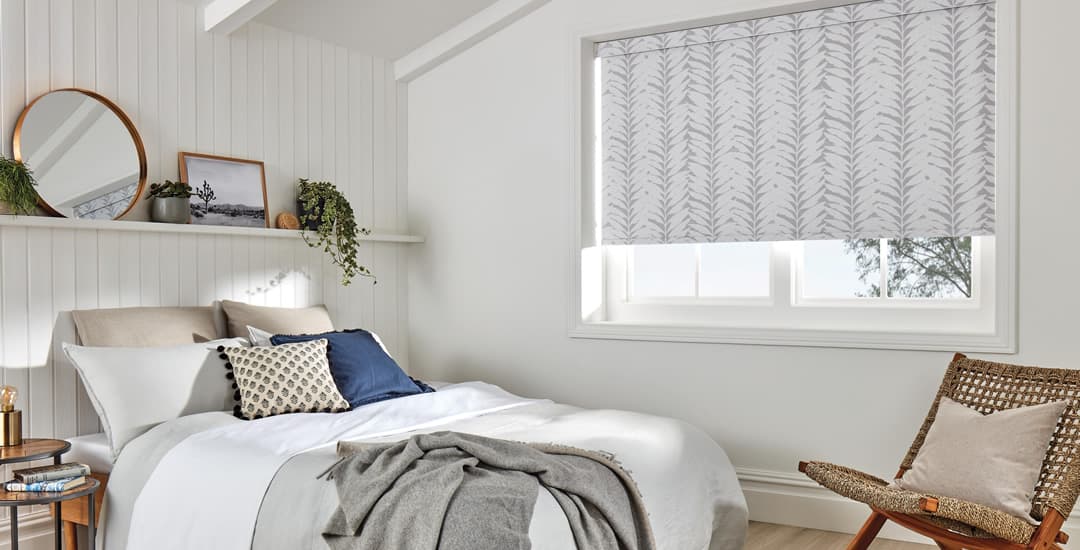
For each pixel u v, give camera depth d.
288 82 4.34
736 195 4.20
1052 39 3.49
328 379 3.46
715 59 4.24
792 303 4.15
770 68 4.11
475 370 4.84
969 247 3.83
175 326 3.59
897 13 3.82
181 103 3.83
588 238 4.52
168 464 2.79
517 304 4.69
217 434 2.90
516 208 4.68
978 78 3.70
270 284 4.21
